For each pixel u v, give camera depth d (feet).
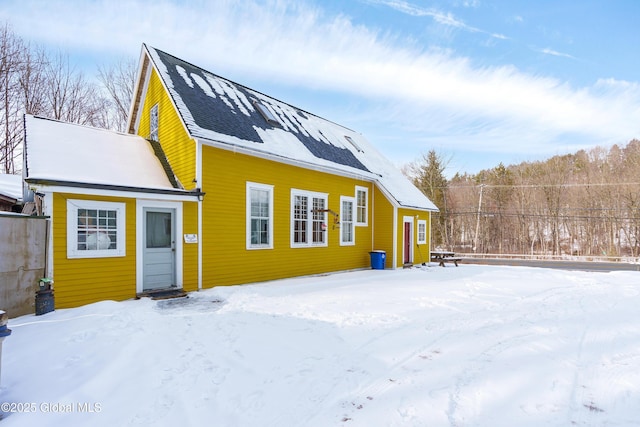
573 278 42.24
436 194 114.01
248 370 13.00
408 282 36.24
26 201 30.01
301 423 9.62
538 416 10.00
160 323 18.47
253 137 33.96
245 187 32.73
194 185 28.76
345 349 15.43
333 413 10.13
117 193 23.56
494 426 9.45
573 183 116.88
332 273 42.70
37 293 19.71
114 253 24.20
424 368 13.46
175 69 35.70
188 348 15.02
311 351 15.10
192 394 11.18
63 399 10.75
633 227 100.01
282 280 35.45
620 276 44.52
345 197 45.70
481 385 11.98
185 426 9.46
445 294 29.43
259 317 20.31
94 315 19.26
